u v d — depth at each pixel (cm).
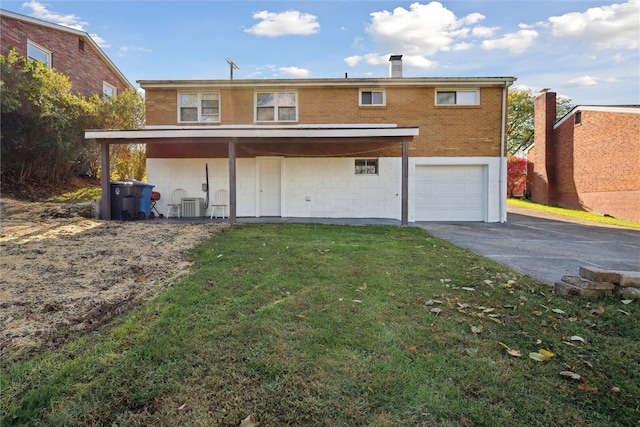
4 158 1002
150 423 179
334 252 568
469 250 626
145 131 968
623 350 256
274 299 347
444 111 1199
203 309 318
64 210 898
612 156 1455
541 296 371
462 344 263
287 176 1217
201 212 1209
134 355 237
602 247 707
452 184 1218
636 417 186
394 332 280
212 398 198
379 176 1214
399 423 181
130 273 438
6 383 207
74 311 316
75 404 191
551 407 194
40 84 1027
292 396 200
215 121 1216
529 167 2081
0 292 357
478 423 182
